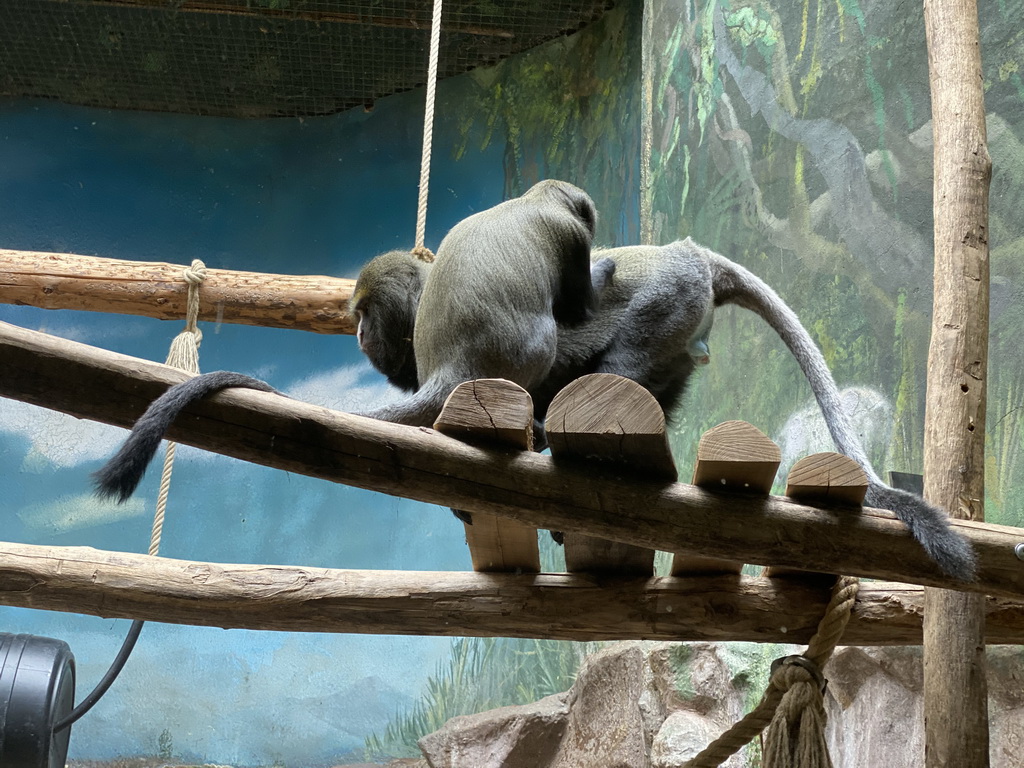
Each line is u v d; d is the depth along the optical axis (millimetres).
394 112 13328
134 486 2703
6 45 12500
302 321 7543
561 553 9773
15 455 12617
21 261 7453
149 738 11484
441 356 3908
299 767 11234
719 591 4109
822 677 3801
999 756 4355
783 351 6551
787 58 6934
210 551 12367
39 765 5305
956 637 3645
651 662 6828
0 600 4277
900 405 5375
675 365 4688
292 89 13297
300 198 13469
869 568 3242
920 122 5562
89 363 2799
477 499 3078
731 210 7379
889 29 5945
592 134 10859
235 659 11852
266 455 2926
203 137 13734
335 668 11703
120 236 13273
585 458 3148
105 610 4273
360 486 3027
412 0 11453
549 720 7863
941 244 4207
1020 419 4625
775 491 6336
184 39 12383
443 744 7945
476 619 4172
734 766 6008
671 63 8719
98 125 13578
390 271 4906
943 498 3836
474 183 12516
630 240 9773
